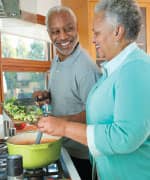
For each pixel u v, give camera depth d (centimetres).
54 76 173
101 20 105
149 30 299
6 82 253
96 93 113
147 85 96
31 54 285
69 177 110
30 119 119
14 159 93
